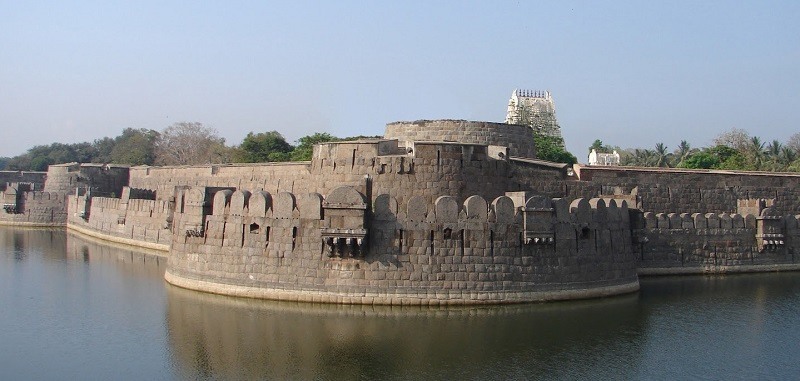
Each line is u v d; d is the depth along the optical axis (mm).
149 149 195000
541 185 63719
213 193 52812
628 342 40906
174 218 56250
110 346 39688
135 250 85688
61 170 121062
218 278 50500
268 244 48500
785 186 74000
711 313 48469
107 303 50344
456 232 46875
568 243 49750
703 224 66938
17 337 41719
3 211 119938
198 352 38094
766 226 68562
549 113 145125
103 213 101875
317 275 47094
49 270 67000
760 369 36438
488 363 36656
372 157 55312
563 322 44438
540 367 36250
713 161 129875
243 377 34500
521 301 47750
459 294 46625
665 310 48938
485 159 55688
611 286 52250
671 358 38094
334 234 45969
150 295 52906
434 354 37812
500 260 47438
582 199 51031
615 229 53469
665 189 69125
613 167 68188
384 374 34938
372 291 46344
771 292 56562
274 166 82500
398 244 46500
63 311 48062
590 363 37031
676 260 65688
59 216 119938
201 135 185750
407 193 54062
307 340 39938
